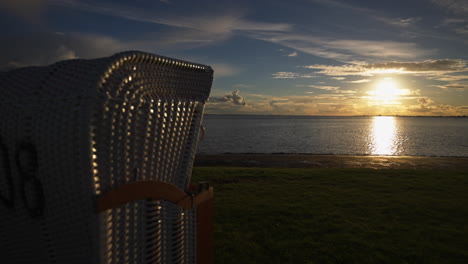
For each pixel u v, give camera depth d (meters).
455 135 72.38
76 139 1.28
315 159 20.53
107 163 1.40
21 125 1.47
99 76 1.31
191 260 1.99
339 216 5.78
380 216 5.80
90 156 1.28
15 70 1.72
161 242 1.74
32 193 1.49
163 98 1.69
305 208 6.31
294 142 52.44
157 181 1.67
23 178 1.52
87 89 1.28
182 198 1.87
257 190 8.14
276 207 6.39
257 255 4.05
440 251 4.20
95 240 1.32
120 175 1.47
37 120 1.41
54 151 1.36
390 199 7.10
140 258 1.58
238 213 5.95
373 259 3.94
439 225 5.32
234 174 10.70
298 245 4.38
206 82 2.05
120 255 1.46
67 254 1.47
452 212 6.09
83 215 1.35
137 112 1.52
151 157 1.66
